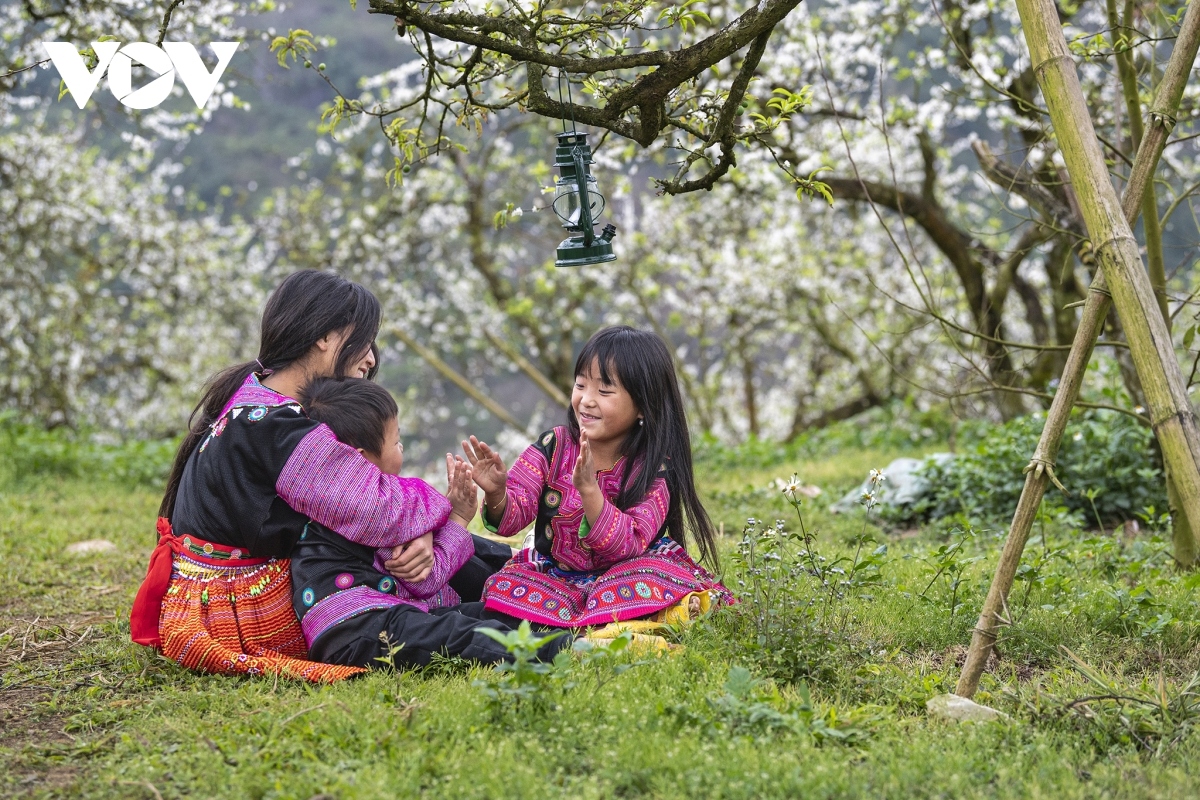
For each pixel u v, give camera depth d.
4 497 7.16
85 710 3.01
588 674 2.86
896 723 2.70
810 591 3.59
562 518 3.46
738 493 7.06
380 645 3.16
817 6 10.53
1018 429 6.81
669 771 2.39
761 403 18.58
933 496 6.44
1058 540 5.22
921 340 13.11
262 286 14.51
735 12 8.81
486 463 3.34
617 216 13.41
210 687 3.04
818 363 15.66
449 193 13.25
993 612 2.87
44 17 5.98
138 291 13.88
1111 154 5.86
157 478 8.76
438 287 14.88
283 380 3.46
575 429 3.56
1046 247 8.98
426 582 3.39
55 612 4.23
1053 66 2.73
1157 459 5.95
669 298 14.59
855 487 7.25
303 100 26.39
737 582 3.94
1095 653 3.34
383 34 27.00
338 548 3.28
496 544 3.96
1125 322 2.65
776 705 2.72
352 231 13.43
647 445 3.44
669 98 3.71
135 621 3.34
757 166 7.91
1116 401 6.27
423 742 2.51
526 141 14.91
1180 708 2.72
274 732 2.63
